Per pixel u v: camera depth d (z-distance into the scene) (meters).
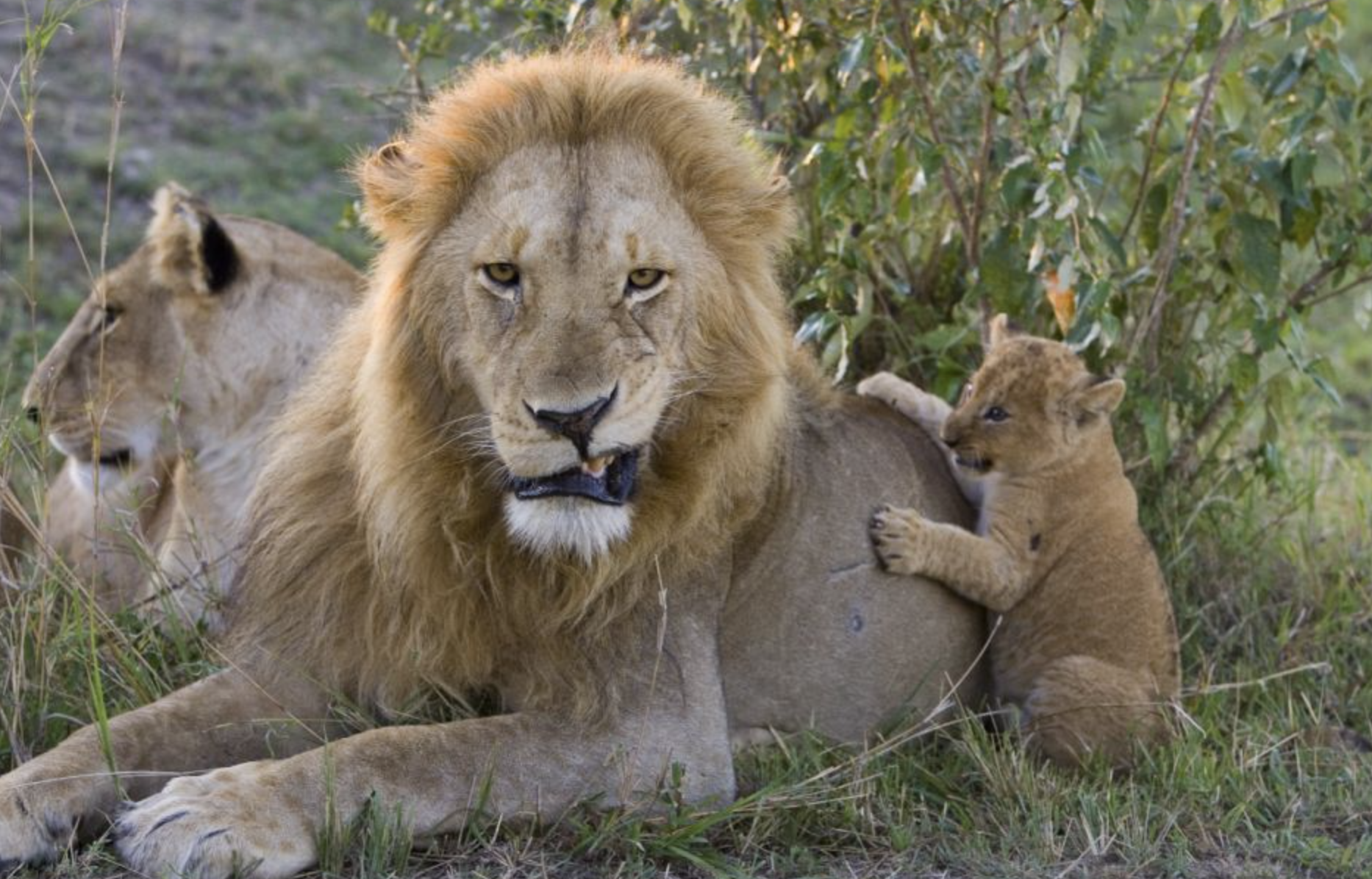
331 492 8.12
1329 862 7.50
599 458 7.07
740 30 10.30
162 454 10.59
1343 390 16.67
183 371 10.45
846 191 9.88
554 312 7.09
